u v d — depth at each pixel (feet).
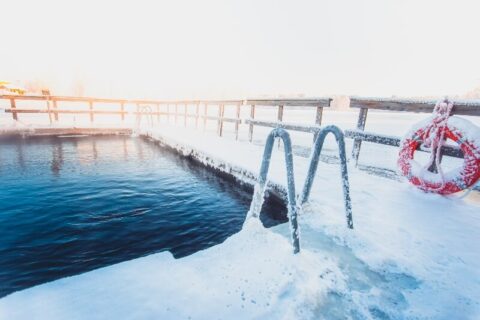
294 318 4.76
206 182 17.53
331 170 14.28
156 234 11.08
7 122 31.58
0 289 7.72
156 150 27.40
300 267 5.94
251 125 21.99
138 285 5.65
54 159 22.56
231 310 4.91
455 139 9.87
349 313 4.97
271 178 12.31
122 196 14.92
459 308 5.12
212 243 10.60
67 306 5.06
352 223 7.82
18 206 13.30
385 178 12.92
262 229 7.18
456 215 8.92
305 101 16.70
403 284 5.75
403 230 7.88
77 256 9.43
